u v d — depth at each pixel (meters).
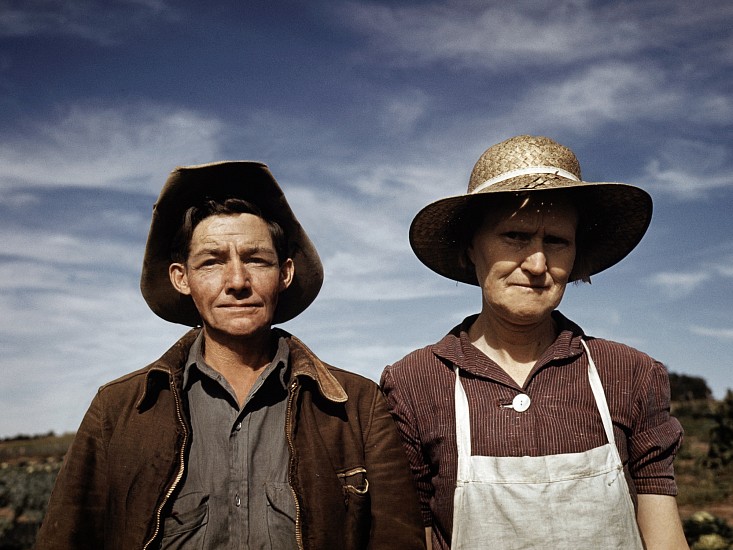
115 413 2.82
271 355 3.05
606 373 2.98
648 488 2.97
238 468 2.69
